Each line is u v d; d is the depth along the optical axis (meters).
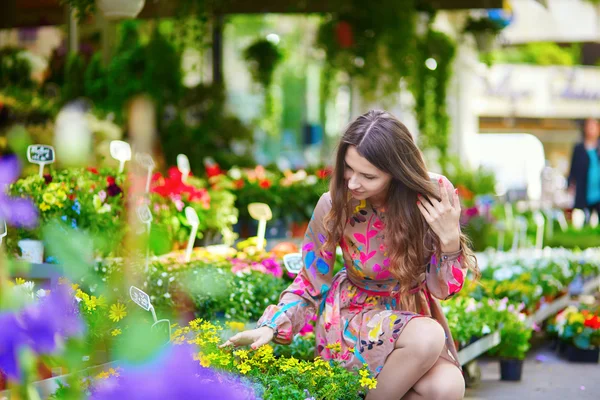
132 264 4.27
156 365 1.15
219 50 11.38
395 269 3.10
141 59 8.92
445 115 10.43
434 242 3.15
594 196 13.29
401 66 9.73
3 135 6.63
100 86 8.55
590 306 6.74
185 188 6.43
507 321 5.45
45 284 3.96
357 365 3.12
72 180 4.98
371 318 3.16
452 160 11.92
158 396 1.10
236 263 5.32
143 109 5.20
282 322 3.18
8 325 0.96
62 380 2.68
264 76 11.58
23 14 8.80
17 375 0.98
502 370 5.43
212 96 10.25
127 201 4.87
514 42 16.89
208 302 4.48
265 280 5.05
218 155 9.82
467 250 3.14
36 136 6.56
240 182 8.30
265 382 2.86
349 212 3.15
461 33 10.55
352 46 9.61
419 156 3.04
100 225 4.60
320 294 3.32
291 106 29.33
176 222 6.05
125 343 1.19
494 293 6.45
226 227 7.09
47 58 9.41
